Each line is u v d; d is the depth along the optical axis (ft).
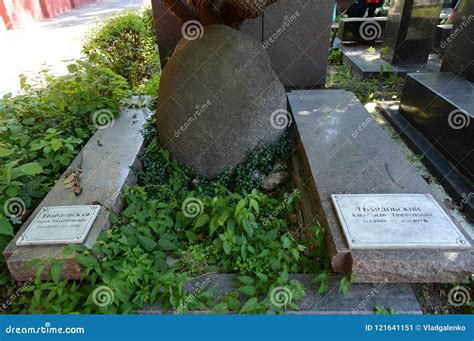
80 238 6.73
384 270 5.99
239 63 8.96
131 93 13.30
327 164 8.55
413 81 12.41
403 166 8.39
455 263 5.84
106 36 17.56
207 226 7.95
